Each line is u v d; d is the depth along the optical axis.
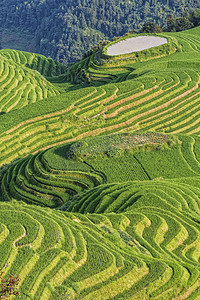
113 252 33.31
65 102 80.31
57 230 34.25
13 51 152.38
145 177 54.78
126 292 30.28
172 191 47.16
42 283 29.47
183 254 37.28
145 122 77.19
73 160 60.00
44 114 76.94
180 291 31.27
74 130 76.38
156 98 82.06
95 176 55.88
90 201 47.72
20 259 30.88
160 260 33.59
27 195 56.12
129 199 45.38
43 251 32.22
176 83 86.75
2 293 26.83
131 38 127.31
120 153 59.88
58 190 55.69
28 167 61.22
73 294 29.28
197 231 40.03
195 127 75.56
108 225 39.75
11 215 35.62
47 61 148.38
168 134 64.06
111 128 76.94
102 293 29.91
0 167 67.44
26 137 73.56
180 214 42.56
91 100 81.50
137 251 35.62
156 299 30.30
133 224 40.16
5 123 74.25
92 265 31.66
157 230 39.56
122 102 81.31
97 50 136.75
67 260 31.59
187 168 56.59
